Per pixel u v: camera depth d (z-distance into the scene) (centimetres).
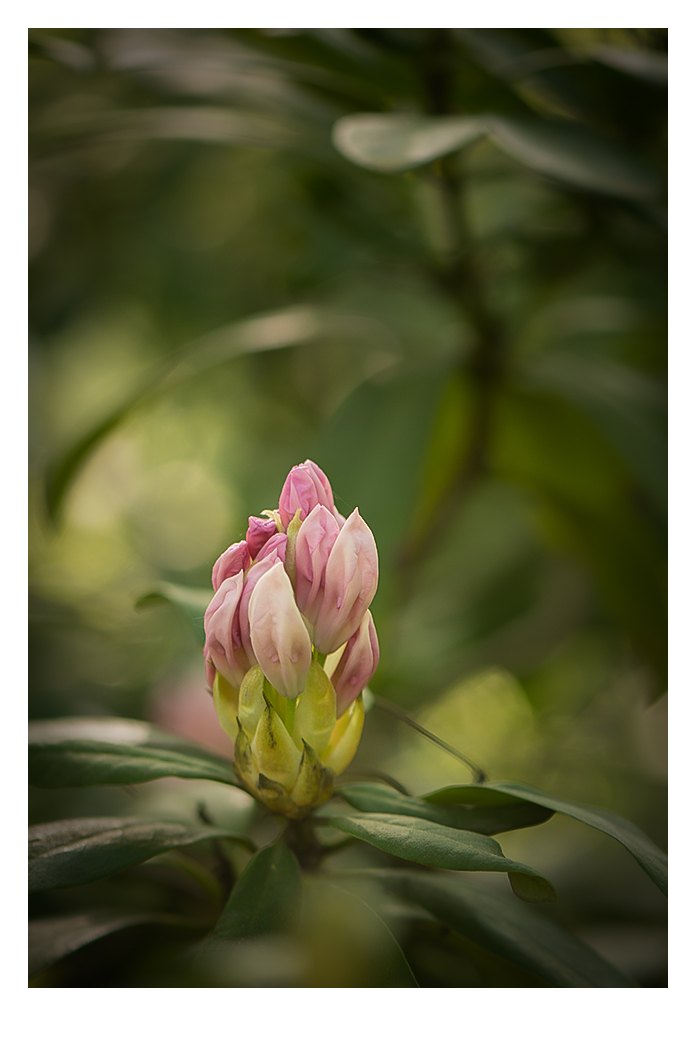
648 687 94
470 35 74
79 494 149
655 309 91
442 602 125
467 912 62
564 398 89
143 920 64
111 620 116
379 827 58
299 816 59
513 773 115
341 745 59
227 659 59
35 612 112
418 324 108
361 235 90
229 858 63
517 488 108
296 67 77
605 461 92
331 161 84
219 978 60
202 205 138
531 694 116
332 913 59
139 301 143
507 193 104
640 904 86
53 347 146
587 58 72
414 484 86
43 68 100
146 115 83
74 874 59
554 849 102
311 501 59
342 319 95
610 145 70
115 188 131
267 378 148
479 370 90
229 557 59
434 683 116
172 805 67
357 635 59
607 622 114
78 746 61
